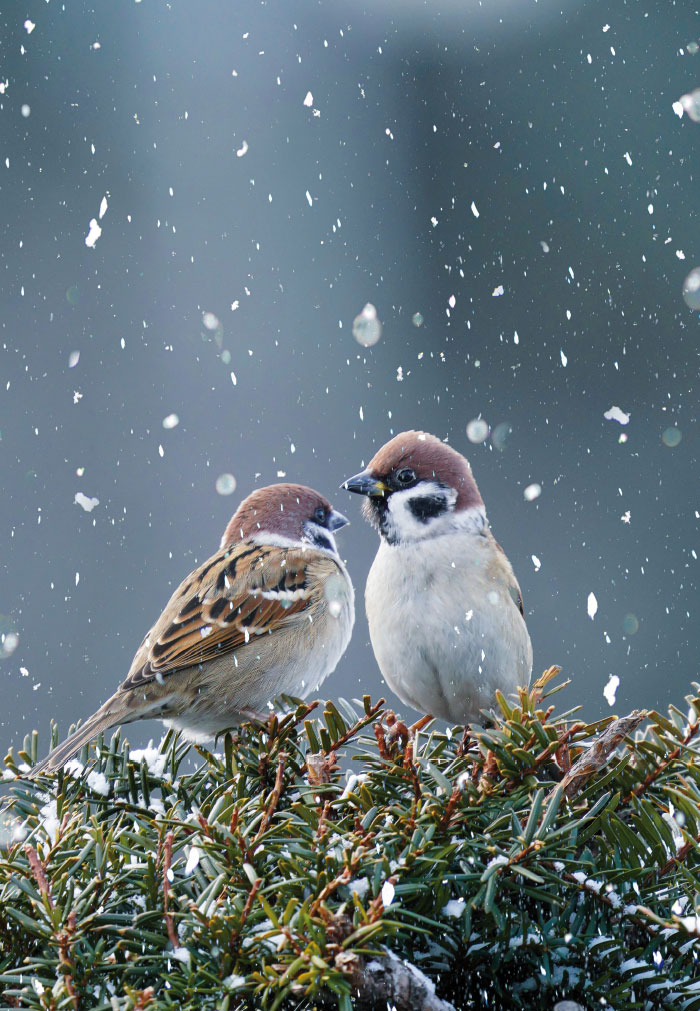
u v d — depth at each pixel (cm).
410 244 1264
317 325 1244
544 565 1089
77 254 1225
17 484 1116
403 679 629
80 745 366
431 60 1319
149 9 1311
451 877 257
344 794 282
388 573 631
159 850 270
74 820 291
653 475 1116
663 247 1183
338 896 253
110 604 1074
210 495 1142
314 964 227
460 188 1272
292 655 641
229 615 628
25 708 977
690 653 1027
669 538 1083
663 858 271
